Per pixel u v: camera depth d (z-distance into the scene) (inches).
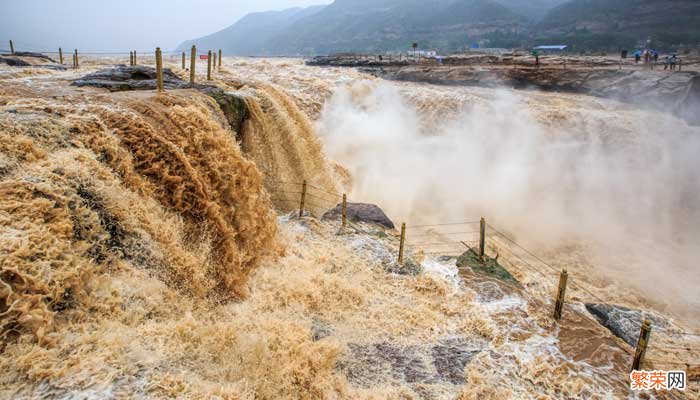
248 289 295.0
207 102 461.7
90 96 373.1
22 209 200.2
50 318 179.3
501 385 230.1
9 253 180.9
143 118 321.7
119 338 193.8
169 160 297.4
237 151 350.9
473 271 353.4
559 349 261.7
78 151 252.1
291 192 582.2
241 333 238.8
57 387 160.7
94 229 223.9
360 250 374.6
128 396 165.3
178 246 266.4
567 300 352.8
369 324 278.7
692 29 4195.4
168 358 198.1
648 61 1521.9
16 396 153.9
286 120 610.5
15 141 232.7
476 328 280.5
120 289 215.9
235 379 204.8
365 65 1955.0
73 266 202.4
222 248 301.6
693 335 315.0
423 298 313.4
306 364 227.5
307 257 354.0
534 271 558.3
